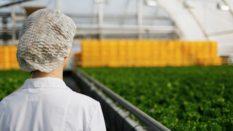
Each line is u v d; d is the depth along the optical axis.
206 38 28.17
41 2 24.45
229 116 3.13
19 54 1.04
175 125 2.74
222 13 24.22
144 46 20.36
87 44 19.25
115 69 15.45
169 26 29.28
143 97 4.85
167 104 4.45
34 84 1.04
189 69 15.27
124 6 27.42
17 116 1.00
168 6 25.77
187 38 28.72
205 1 23.42
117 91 5.86
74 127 0.96
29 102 1.02
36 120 0.97
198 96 4.86
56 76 1.10
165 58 20.97
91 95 6.98
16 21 24.41
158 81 8.38
